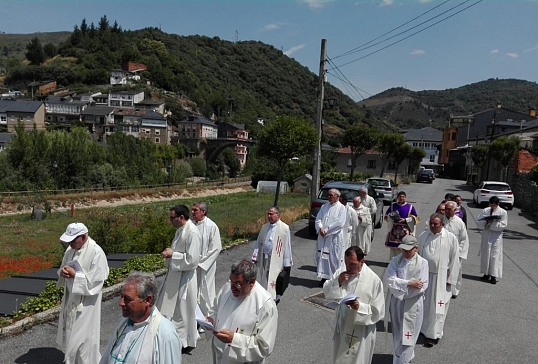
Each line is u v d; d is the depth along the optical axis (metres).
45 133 39.75
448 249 5.62
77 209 30.53
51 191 34.28
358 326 4.05
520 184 25.02
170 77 126.94
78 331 4.35
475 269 9.90
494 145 28.72
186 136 97.44
